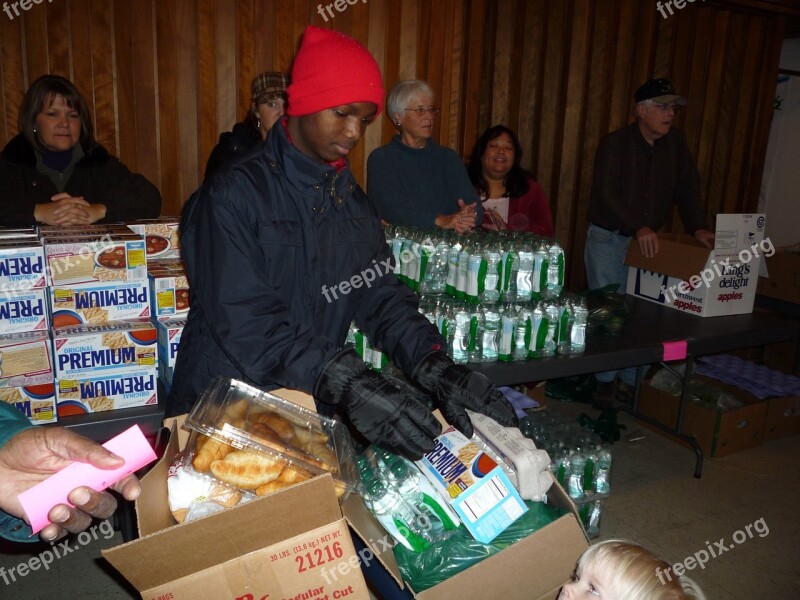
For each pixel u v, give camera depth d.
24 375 1.64
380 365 2.12
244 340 1.25
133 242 1.78
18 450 0.76
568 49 4.11
